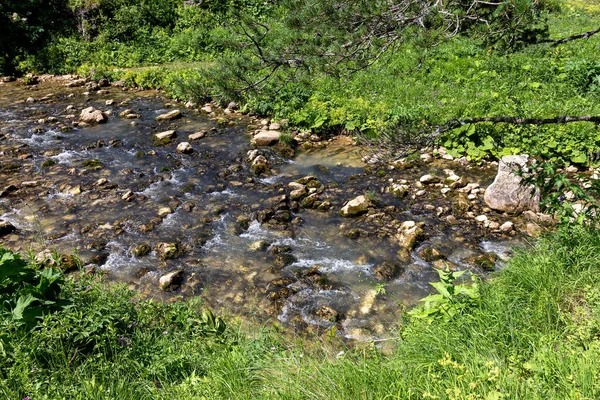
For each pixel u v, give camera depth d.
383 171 11.20
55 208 9.84
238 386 4.55
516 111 12.11
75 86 19.53
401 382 3.93
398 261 7.89
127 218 9.40
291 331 6.38
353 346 6.01
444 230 8.70
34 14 23.83
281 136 12.91
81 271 6.53
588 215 5.96
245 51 8.21
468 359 4.15
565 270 5.41
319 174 11.34
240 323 6.39
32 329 4.59
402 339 5.35
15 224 9.23
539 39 6.05
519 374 3.66
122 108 16.56
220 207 9.80
